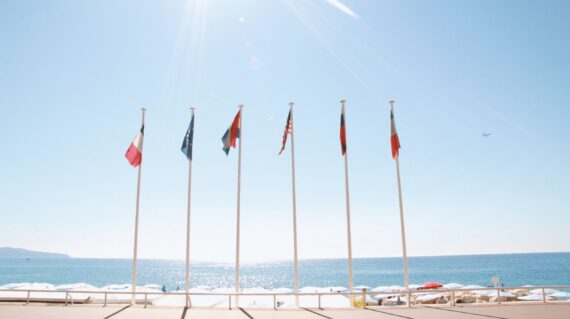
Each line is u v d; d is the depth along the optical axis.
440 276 103.94
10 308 20.09
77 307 20.52
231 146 22.27
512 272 110.12
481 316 17.17
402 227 21.44
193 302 22.06
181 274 157.50
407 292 20.45
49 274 127.94
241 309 19.97
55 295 25.42
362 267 183.25
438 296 33.56
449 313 18.16
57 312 18.72
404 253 21.19
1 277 112.19
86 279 106.44
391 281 93.50
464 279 91.69
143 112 23.17
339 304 21.67
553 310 18.80
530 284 73.25
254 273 163.88
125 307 20.56
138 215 22.19
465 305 20.94
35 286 32.62
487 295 31.69
